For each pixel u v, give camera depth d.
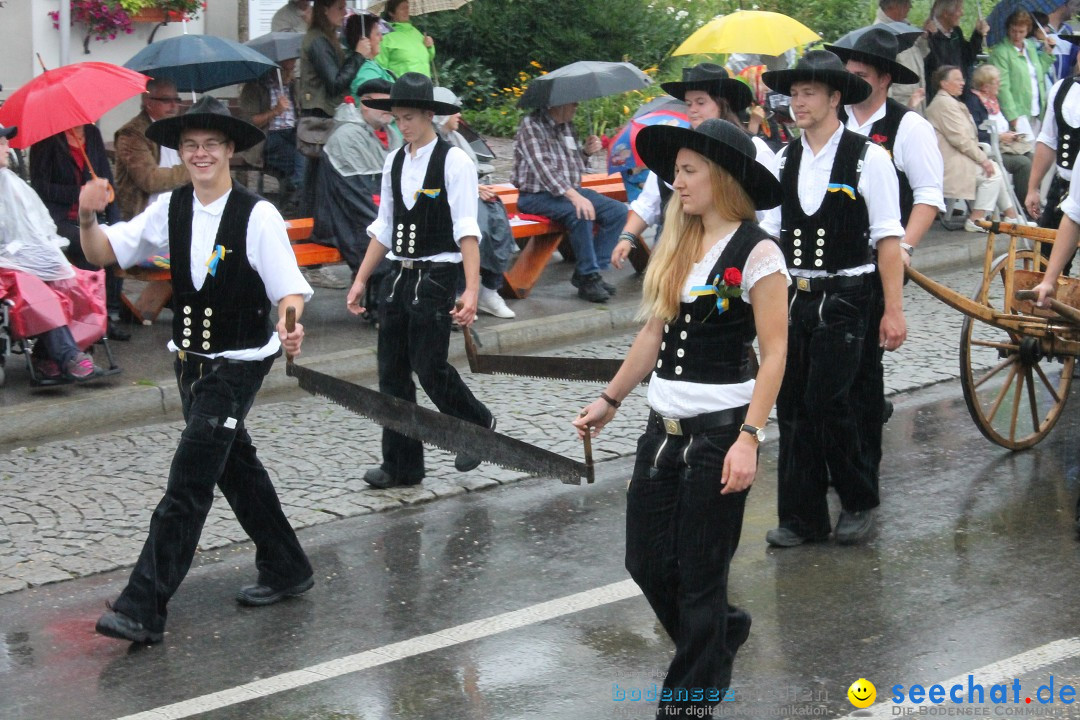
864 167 12.73
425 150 14.84
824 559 13.41
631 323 23.27
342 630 11.87
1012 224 15.70
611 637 11.66
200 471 11.54
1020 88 31.17
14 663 11.23
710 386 9.31
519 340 21.72
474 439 11.29
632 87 23.98
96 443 17.02
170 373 19.20
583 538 14.09
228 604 12.47
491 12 42.94
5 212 17.62
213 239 11.45
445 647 11.48
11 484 15.48
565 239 27.02
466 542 14.01
